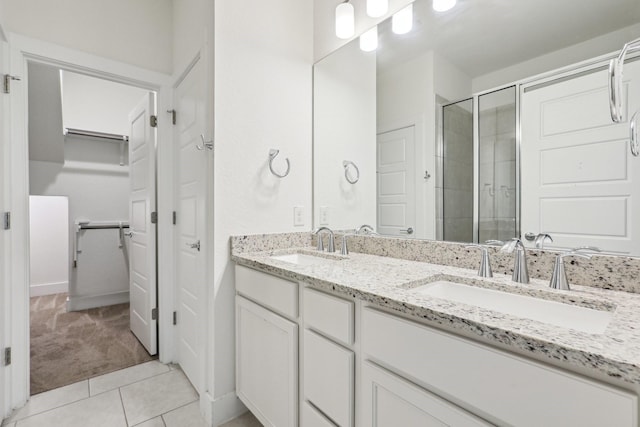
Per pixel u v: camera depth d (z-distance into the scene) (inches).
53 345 91.1
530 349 22.0
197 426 58.2
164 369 78.2
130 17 77.3
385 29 61.4
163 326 81.0
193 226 69.4
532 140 41.9
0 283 58.6
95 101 132.6
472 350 25.1
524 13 43.2
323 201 73.0
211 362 60.0
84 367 78.8
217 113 59.2
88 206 135.6
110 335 98.5
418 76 56.1
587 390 19.7
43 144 112.5
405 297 31.5
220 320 60.0
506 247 38.4
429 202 54.5
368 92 64.4
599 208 36.1
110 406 63.5
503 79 45.1
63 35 68.2
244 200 63.1
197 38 66.5
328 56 72.0
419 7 55.9
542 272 39.5
